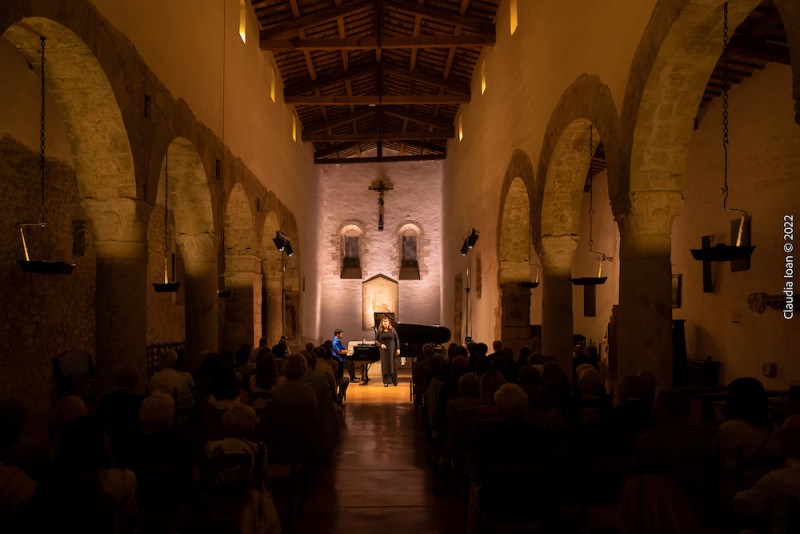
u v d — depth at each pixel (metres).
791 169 8.68
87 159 6.29
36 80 7.66
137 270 6.56
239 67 11.45
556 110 8.38
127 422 4.51
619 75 6.18
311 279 21.28
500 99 12.42
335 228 24.36
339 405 10.18
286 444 4.95
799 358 8.46
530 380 4.90
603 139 6.62
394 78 17.75
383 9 13.63
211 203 9.47
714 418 7.19
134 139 6.40
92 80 5.75
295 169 18.11
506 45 11.88
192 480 3.53
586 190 17.02
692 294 11.20
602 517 3.65
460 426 5.42
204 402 4.71
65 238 8.63
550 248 9.00
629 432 4.06
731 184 10.03
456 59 15.55
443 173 23.11
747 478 3.25
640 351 5.83
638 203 5.84
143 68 6.68
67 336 8.74
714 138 10.47
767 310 9.09
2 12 4.11
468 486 4.97
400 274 24.23
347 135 19.75
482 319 14.52
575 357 9.22
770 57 7.97
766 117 9.19
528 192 9.98
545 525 3.48
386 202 24.39
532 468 3.46
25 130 7.58
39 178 7.96
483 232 14.38
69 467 2.39
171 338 12.73
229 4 10.78
